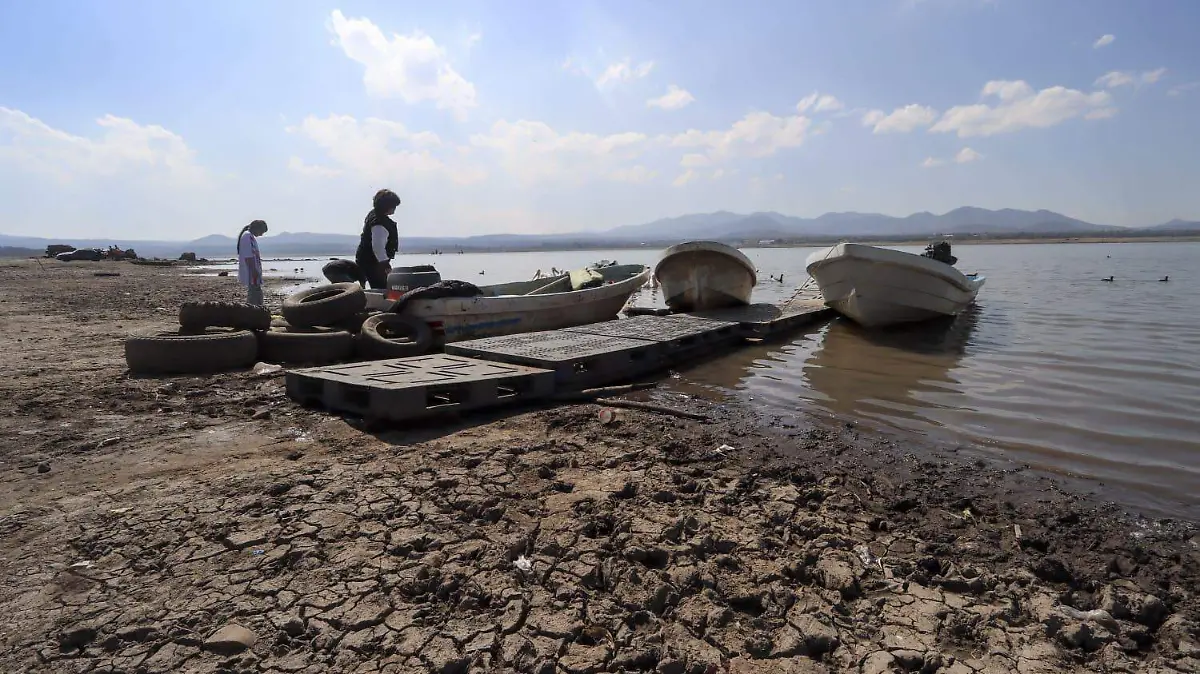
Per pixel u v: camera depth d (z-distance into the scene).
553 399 7.42
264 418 6.30
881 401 7.75
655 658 2.82
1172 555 4.05
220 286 25.02
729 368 9.78
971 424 6.80
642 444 5.85
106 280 27.44
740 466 5.38
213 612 3.01
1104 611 3.33
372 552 3.58
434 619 3.01
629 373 8.98
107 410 6.46
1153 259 45.66
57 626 2.89
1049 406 7.46
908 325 13.52
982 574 3.64
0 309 15.43
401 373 6.93
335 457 5.21
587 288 12.96
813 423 6.82
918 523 4.42
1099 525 4.48
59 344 10.38
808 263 14.05
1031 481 5.26
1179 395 7.89
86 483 4.55
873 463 5.61
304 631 2.90
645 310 15.73
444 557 3.55
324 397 6.65
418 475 4.77
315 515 4.02
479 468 4.97
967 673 2.78
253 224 11.82
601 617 3.08
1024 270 33.41
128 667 2.64
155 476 4.70
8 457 5.06
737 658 2.85
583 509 4.25
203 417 6.30
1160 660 2.96
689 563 3.58
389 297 11.35
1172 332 12.48
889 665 2.83
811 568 3.65
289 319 9.63
